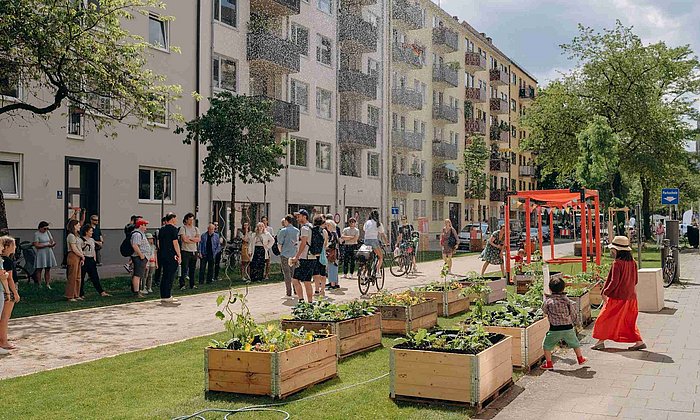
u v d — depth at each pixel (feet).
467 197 214.90
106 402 24.48
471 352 24.57
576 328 40.78
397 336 38.09
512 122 280.31
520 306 35.63
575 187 187.52
